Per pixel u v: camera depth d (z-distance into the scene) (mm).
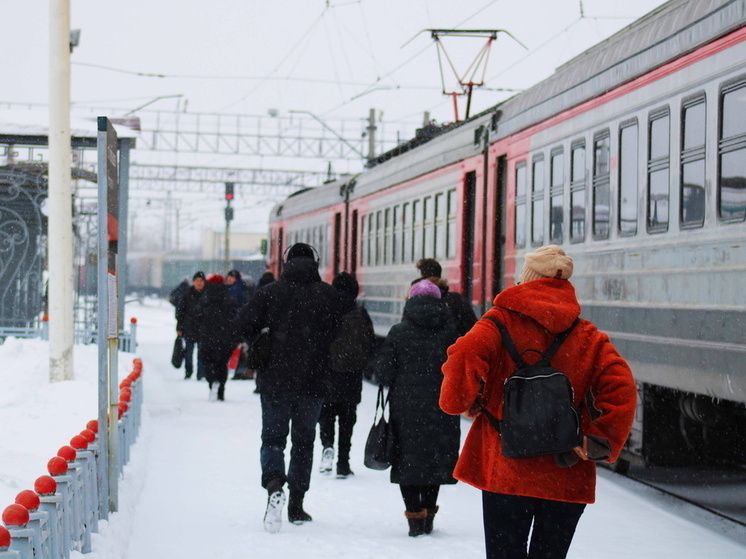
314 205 30141
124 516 8039
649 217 10945
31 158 19469
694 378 9867
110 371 7996
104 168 7855
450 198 18453
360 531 8656
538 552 5367
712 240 9555
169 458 12141
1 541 3984
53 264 14312
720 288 9391
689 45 10133
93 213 19531
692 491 10445
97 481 7422
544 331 5367
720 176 9453
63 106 14492
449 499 10234
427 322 8430
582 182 12875
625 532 8664
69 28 14625
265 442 8797
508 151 15820
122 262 19484
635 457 11188
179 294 28109
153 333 44469
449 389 5238
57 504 5340
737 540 8430
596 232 12383
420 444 8312
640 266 11117
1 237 20234
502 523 5340
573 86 13211
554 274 5473
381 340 23094
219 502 9688
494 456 5293
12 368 15195
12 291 20438
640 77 11273
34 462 8562
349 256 26000
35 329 19547
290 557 7648
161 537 8258
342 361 8820
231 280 24703
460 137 18062
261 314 8766
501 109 16438
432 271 10711
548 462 5180
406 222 21219
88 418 11633
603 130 12250
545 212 14188
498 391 5371
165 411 16156
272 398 8727
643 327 11008
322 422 11477
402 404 8367
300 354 8734
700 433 11117
